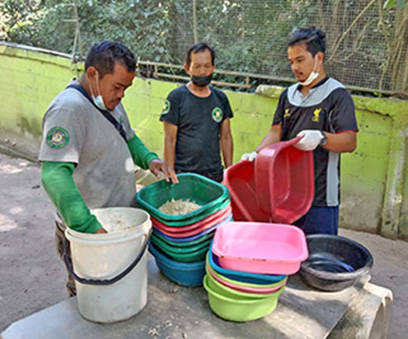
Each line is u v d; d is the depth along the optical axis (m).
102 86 1.63
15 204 4.83
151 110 5.04
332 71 3.86
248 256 1.48
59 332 1.53
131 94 5.16
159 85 4.88
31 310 2.99
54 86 5.80
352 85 3.80
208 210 1.68
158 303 1.69
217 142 2.99
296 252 1.64
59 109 1.58
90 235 1.44
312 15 3.84
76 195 1.51
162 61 4.92
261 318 1.60
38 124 6.15
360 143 3.81
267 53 4.21
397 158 3.64
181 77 4.73
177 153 2.97
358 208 3.98
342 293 1.77
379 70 3.66
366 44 3.66
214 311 1.62
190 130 2.88
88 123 1.66
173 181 1.98
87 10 5.32
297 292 1.77
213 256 1.65
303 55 2.14
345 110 2.13
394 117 3.57
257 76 4.27
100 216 1.70
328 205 2.32
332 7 3.72
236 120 4.44
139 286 1.59
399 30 3.49
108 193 1.81
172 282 1.83
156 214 1.69
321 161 2.28
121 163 1.83
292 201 2.12
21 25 6.17
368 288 1.93
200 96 2.87
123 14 5.05
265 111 4.23
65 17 5.55
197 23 4.56
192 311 1.64
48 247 3.87
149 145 5.19
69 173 1.56
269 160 1.83
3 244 3.92
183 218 1.62
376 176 3.81
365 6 3.57
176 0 4.62
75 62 5.47
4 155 6.66
